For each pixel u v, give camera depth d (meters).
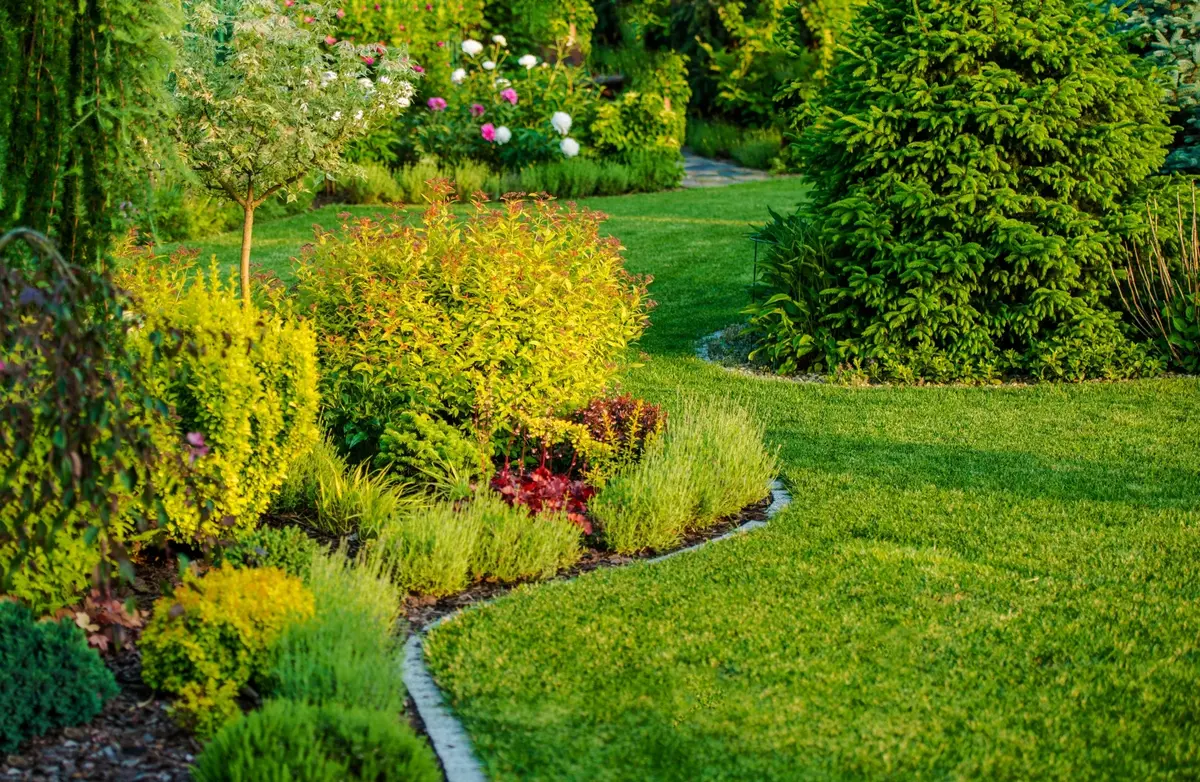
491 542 4.81
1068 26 8.29
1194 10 9.52
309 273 6.35
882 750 3.42
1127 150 8.16
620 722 3.57
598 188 15.79
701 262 11.78
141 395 3.93
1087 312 8.05
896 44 8.27
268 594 3.77
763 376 8.34
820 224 8.65
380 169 14.64
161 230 12.04
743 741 3.47
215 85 6.60
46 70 4.28
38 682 3.31
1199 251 8.20
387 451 5.69
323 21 7.07
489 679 3.81
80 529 4.00
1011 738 3.49
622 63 21.23
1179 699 3.71
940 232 8.14
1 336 3.27
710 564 4.84
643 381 8.07
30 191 4.32
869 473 6.09
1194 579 4.66
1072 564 4.82
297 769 2.98
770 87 19.28
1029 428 6.91
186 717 3.42
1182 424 6.94
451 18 16.83
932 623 4.24
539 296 5.79
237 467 4.56
